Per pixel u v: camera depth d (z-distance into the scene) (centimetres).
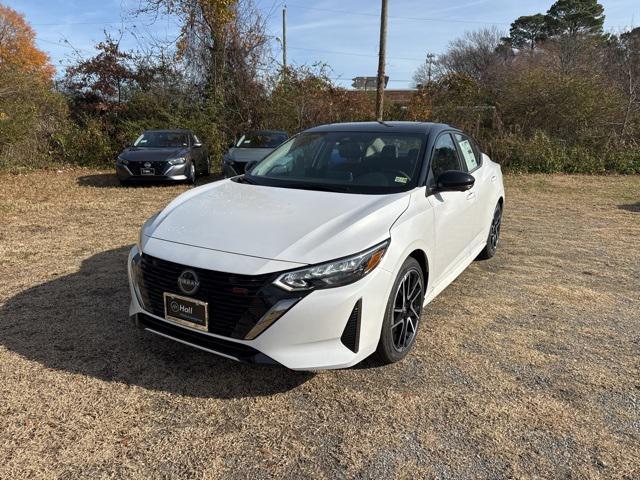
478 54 4916
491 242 539
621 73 1816
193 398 272
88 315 372
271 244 264
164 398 271
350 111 1805
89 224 680
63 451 228
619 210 847
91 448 230
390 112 1870
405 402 272
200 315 261
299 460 226
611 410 267
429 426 251
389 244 280
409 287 314
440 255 358
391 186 340
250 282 249
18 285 433
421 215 319
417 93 1838
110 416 254
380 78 1662
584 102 1543
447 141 420
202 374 296
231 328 256
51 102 1464
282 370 302
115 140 1476
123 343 330
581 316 393
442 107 1678
